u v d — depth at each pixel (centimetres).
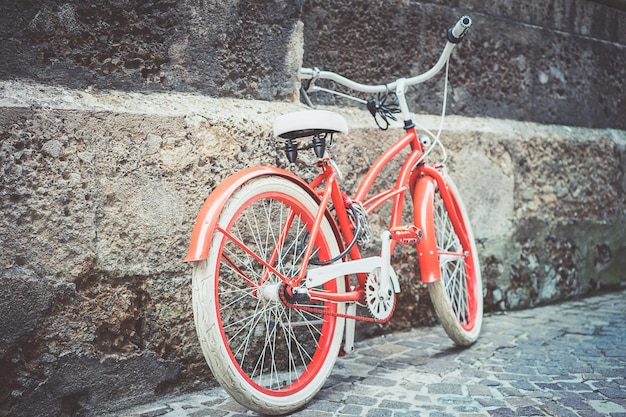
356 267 254
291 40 299
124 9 252
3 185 218
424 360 296
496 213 392
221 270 268
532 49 422
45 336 226
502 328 355
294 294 230
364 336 330
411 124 305
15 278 219
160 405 246
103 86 249
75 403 234
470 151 379
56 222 227
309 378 245
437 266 295
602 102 470
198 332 216
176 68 266
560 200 429
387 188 337
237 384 220
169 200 254
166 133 253
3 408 219
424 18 368
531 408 235
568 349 312
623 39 483
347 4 337
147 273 248
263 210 281
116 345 242
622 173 473
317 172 303
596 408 235
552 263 425
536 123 429
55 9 237
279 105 296
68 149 230
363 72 347
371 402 243
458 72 386
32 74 233
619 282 473
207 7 272
